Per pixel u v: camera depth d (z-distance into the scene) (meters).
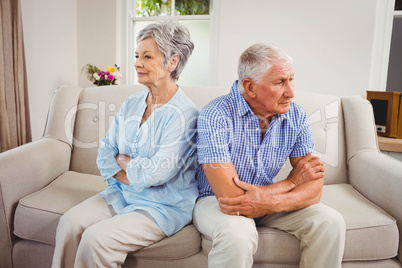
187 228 1.35
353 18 3.01
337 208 1.44
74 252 1.26
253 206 1.22
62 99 1.95
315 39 3.11
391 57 3.09
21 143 2.75
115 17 3.57
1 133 2.57
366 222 1.32
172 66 1.37
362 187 1.68
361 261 1.34
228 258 1.13
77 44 3.72
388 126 2.45
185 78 3.66
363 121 1.87
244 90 1.33
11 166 1.47
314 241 1.23
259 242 1.30
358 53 3.04
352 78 3.07
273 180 1.54
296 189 1.30
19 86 2.70
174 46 1.33
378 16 3.01
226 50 3.32
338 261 1.22
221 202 1.25
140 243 1.25
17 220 1.41
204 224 1.27
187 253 1.32
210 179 1.28
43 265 1.42
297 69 3.18
